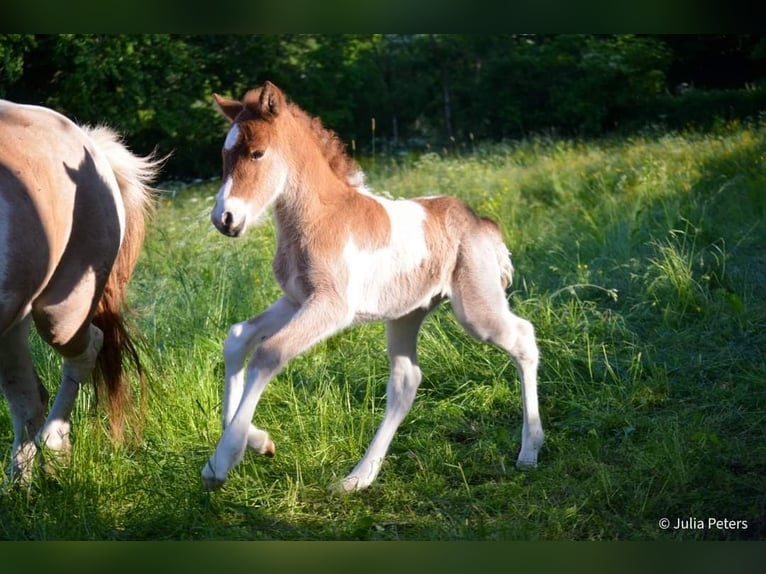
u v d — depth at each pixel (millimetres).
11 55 13141
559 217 8453
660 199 8281
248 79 15859
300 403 5113
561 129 17094
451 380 5512
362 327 6098
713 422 4910
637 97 16656
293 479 4387
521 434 4934
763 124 11914
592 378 5477
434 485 4355
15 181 3809
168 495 4066
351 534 3920
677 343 5867
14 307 3850
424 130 18141
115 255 4484
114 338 4621
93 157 4398
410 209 4379
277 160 3928
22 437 4293
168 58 14641
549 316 6043
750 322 5977
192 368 5266
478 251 4469
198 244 7688
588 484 4285
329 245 4008
